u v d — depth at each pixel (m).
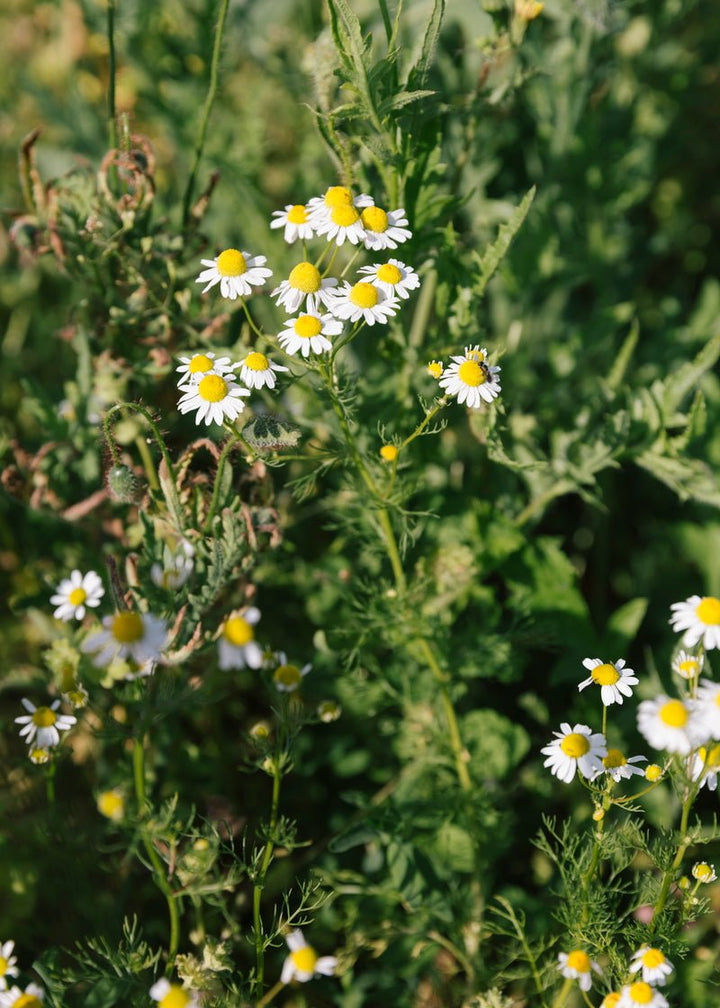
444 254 0.65
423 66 0.60
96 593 0.62
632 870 0.67
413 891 0.65
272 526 0.62
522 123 0.83
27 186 0.66
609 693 0.56
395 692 0.69
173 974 0.62
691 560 0.78
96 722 0.67
